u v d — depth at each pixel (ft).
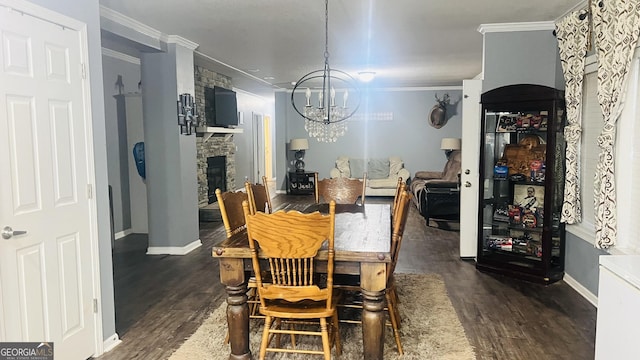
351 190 14.28
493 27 14.51
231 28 14.84
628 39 9.28
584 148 12.55
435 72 25.34
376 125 34.09
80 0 8.45
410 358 8.70
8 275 6.89
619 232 10.43
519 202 14.37
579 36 11.87
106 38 13.84
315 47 18.04
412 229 21.06
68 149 8.17
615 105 9.86
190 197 17.60
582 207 12.67
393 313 8.94
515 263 13.84
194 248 17.85
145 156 16.94
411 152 33.99
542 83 14.52
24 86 7.16
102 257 9.16
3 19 6.75
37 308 7.47
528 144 13.93
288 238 7.48
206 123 24.04
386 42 17.10
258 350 9.20
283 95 34.40
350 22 14.07
